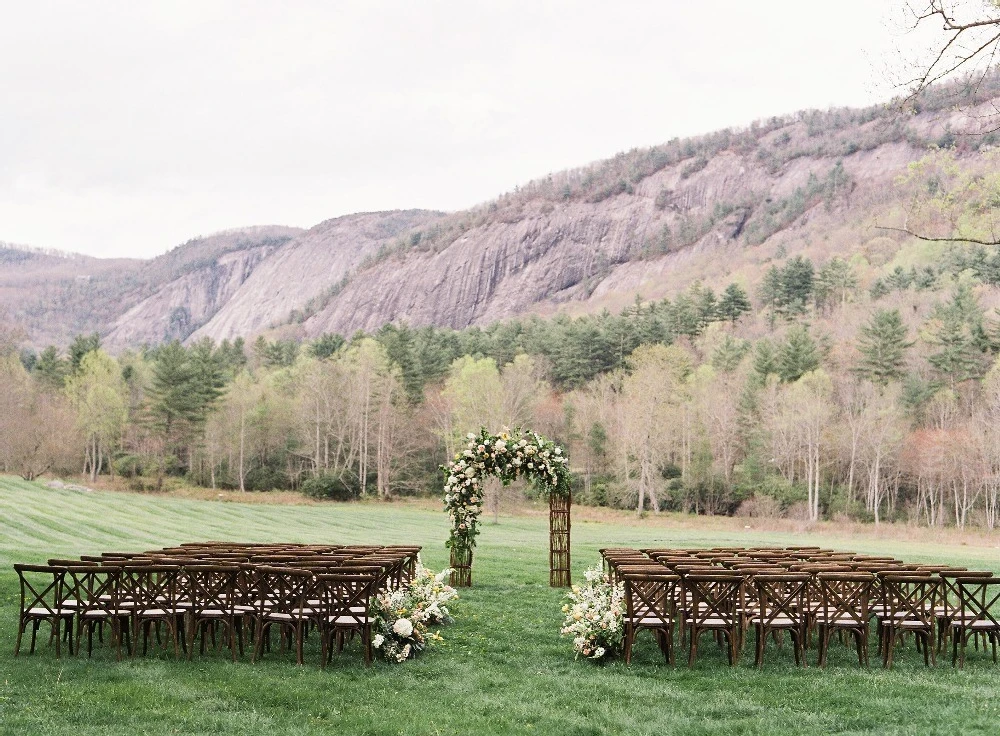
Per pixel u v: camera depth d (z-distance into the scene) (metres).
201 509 47.66
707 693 8.98
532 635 12.14
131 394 91.19
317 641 11.38
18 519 31.97
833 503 64.19
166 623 10.36
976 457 62.31
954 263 90.62
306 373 82.31
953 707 8.29
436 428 76.19
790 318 100.25
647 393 66.12
